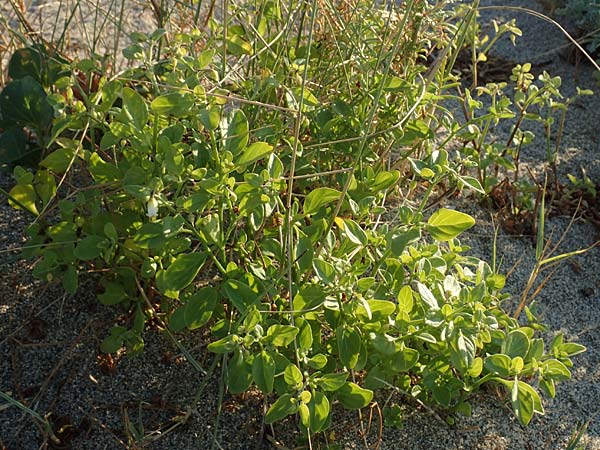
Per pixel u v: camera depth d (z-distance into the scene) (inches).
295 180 92.6
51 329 89.6
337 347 80.7
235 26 99.0
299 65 91.0
